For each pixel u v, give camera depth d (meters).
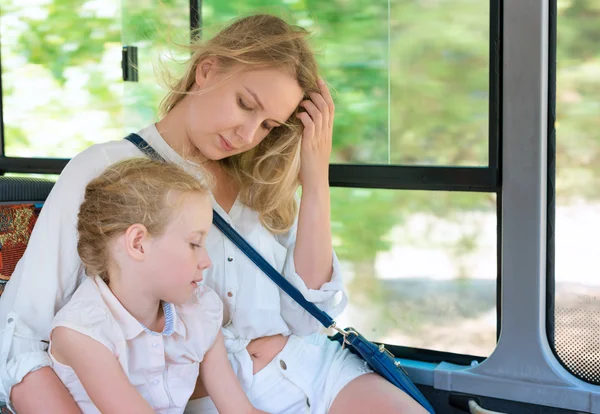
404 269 2.16
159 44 2.40
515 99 1.96
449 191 2.07
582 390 1.96
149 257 1.50
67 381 1.55
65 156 2.62
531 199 1.97
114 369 1.48
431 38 2.03
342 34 2.13
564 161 1.96
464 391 2.09
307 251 1.90
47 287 1.61
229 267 1.82
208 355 1.70
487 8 1.97
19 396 1.52
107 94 2.52
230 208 1.92
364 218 2.19
